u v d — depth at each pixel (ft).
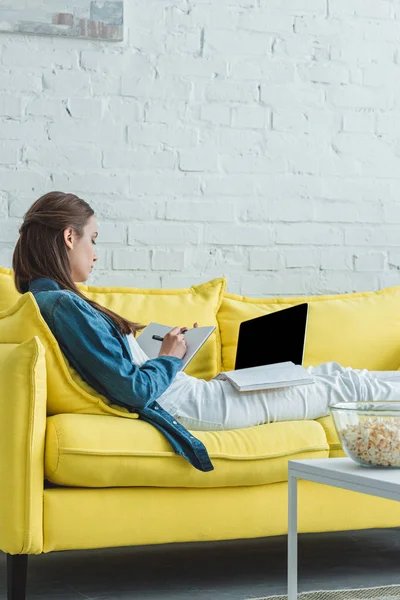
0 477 6.02
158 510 6.55
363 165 11.22
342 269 11.13
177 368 6.95
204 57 10.77
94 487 6.38
